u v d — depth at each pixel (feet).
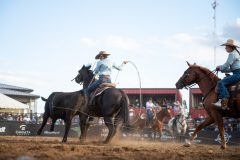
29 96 144.56
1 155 28.71
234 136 70.90
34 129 84.74
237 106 37.99
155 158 30.40
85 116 46.52
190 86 42.78
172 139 79.77
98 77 45.78
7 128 83.66
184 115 78.54
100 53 45.52
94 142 48.08
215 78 40.29
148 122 81.35
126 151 35.01
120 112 43.29
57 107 47.73
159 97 102.58
